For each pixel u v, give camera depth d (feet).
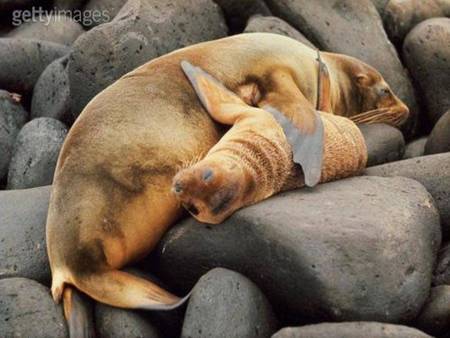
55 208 37.91
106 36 48.29
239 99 41.83
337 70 49.29
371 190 39.24
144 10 50.42
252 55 44.01
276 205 37.47
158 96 40.57
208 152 39.09
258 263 36.58
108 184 37.78
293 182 39.09
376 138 47.44
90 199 37.45
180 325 36.81
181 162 39.19
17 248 39.65
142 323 36.14
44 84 52.31
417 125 55.57
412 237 36.96
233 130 39.06
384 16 58.80
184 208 38.88
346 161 40.98
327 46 55.06
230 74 43.09
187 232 38.17
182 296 39.09
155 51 49.78
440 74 54.29
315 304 35.65
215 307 34.81
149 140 39.11
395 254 35.99
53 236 37.42
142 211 37.96
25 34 58.80
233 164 37.14
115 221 37.37
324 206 37.32
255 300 35.83
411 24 58.34
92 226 36.99
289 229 35.86
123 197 37.70
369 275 35.40
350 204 37.58
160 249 38.88
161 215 38.47
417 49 54.85
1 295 36.32
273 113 40.83
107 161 38.32
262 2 56.34
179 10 52.08
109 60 48.11
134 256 38.42
